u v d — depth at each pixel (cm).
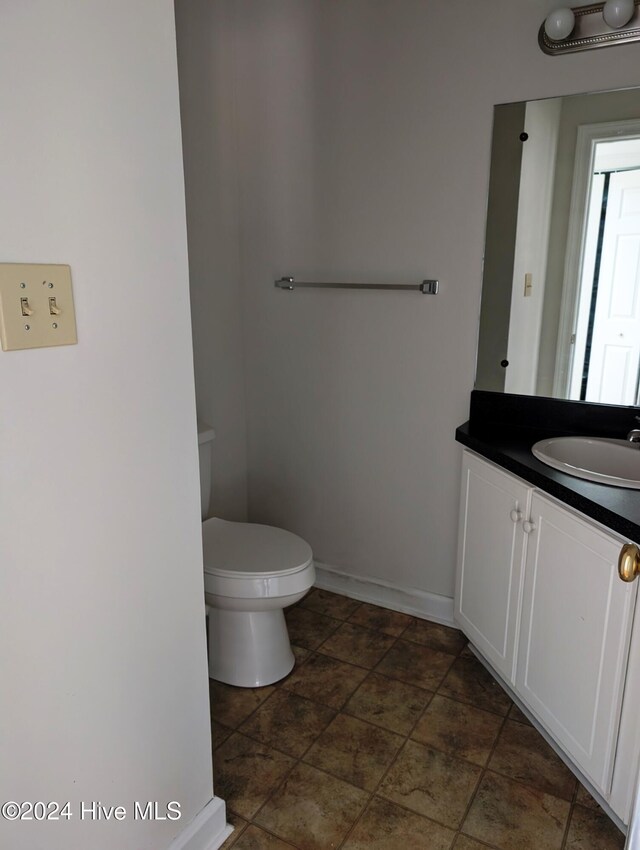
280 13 232
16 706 104
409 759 183
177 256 123
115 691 123
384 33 216
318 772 179
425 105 215
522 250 212
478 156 211
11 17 90
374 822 163
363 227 236
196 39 225
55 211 99
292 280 252
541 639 178
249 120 248
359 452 257
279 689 213
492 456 198
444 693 211
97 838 124
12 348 95
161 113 115
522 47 198
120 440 116
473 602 219
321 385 259
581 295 208
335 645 238
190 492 134
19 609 102
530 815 165
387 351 241
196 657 143
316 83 232
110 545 117
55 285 100
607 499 152
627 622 142
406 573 259
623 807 150
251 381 274
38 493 103
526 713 202
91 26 101
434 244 224
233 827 161
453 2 204
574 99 196
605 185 198
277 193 249
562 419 216
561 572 166
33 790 109
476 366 227
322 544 277
